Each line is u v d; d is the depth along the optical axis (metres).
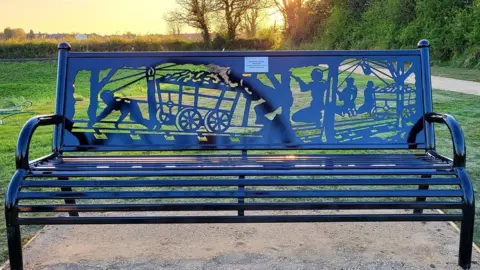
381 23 24.20
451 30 18.28
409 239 2.73
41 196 2.26
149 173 2.37
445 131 6.30
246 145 2.98
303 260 2.48
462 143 2.37
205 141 2.99
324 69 3.02
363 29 26.27
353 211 3.25
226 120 3.01
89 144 2.97
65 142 2.96
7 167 4.61
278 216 2.28
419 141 2.97
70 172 2.39
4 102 11.72
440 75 14.13
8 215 2.24
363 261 2.46
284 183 2.30
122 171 2.41
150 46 32.56
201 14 37.56
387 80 3.02
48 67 22.61
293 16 36.03
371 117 3.01
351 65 3.02
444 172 2.37
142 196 2.27
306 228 2.92
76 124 2.97
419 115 3.00
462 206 2.26
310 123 3.01
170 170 2.43
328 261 2.46
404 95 3.02
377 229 2.89
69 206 2.25
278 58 3.01
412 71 3.03
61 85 2.99
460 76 13.66
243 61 3.01
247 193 2.30
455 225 2.94
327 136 3.00
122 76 3.01
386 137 2.98
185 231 2.89
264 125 3.01
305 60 3.01
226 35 38.22
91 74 3.01
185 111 3.00
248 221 2.28
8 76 20.38
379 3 25.11
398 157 2.80
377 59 3.03
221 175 2.36
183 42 34.50
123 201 3.64
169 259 2.51
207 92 3.01
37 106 10.49
